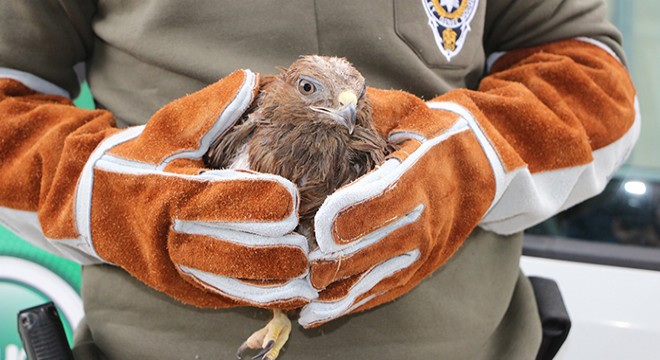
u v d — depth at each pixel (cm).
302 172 71
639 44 131
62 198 77
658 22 131
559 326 90
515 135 81
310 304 71
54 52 87
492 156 77
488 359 88
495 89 84
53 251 85
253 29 80
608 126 84
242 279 71
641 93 127
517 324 89
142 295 82
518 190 80
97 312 85
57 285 107
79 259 83
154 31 81
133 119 84
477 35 85
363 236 69
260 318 80
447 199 75
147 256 74
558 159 81
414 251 74
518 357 87
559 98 83
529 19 89
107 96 86
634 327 99
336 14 80
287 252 69
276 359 81
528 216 82
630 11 132
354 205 68
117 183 74
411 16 81
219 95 74
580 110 84
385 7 80
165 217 72
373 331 81
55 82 89
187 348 82
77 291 107
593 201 112
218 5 80
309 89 70
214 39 80
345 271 70
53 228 77
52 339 82
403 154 72
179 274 75
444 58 83
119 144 76
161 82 83
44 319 83
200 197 70
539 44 91
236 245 70
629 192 113
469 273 85
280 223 68
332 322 80
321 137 71
